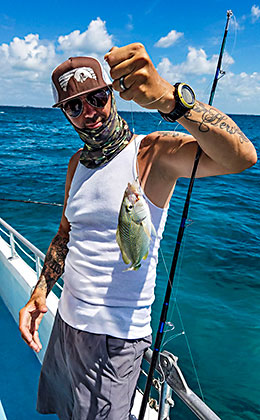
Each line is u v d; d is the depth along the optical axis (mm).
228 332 4395
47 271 1666
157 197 1229
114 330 1235
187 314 4734
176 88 882
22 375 2561
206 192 11578
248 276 5828
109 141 1211
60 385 1542
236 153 949
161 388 1265
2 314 3258
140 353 1312
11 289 3211
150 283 1273
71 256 1386
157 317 4602
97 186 1250
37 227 8484
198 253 6562
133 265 1193
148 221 1144
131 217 1136
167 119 948
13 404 2318
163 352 1255
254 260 6438
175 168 1168
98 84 1168
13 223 8773
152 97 855
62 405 1574
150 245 1228
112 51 833
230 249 6852
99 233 1251
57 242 1687
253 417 3174
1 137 30859
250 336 4328
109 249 1236
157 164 1185
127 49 816
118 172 1222
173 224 7820
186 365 3783
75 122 1209
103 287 1251
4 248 3533
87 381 1285
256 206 10109
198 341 4203
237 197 11078
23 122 55156
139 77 816
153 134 1221
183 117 903
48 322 2490
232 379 3623
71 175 1546
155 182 1205
